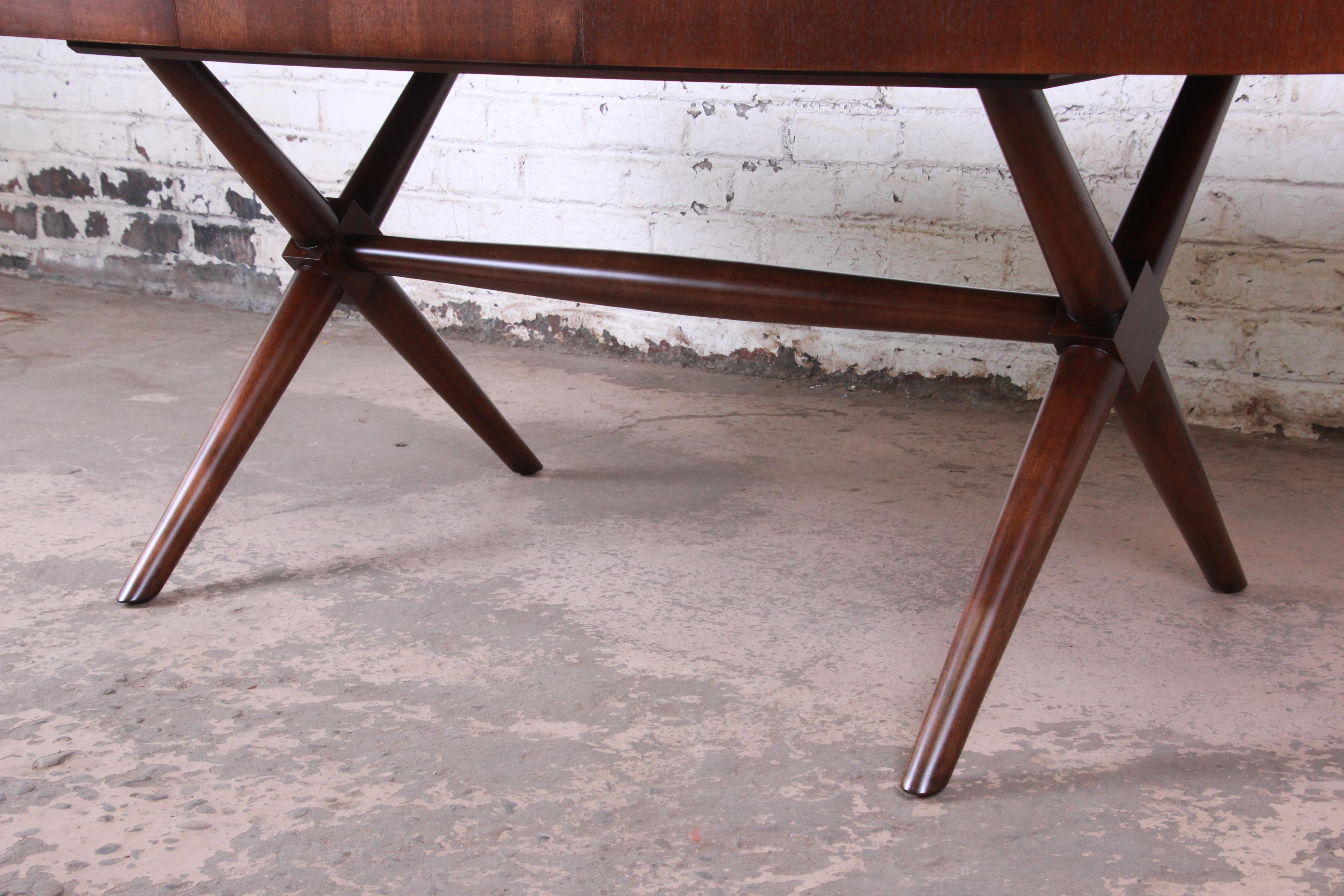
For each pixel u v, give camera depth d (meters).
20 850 0.67
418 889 0.64
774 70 0.57
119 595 1.03
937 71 0.53
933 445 1.60
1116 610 1.05
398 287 1.20
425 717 0.84
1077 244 0.75
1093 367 0.81
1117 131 1.65
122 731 0.81
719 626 1.01
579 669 0.92
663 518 1.29
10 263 2.67
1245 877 0.66
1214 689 0.90
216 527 1.23
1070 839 0.70
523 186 2.09
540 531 1.24
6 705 0.84
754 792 0.75
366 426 1.63
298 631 0.98
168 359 2.00
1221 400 1.69
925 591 1.09
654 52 0.58
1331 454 1.57
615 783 0.75
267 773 0.76
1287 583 1.12
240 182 2.36
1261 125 1.57
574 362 2.07
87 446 1.50
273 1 0.66
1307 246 1.58
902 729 0.83
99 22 0.70
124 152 2.46
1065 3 0.51
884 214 1.83
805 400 1.84
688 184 1.96
